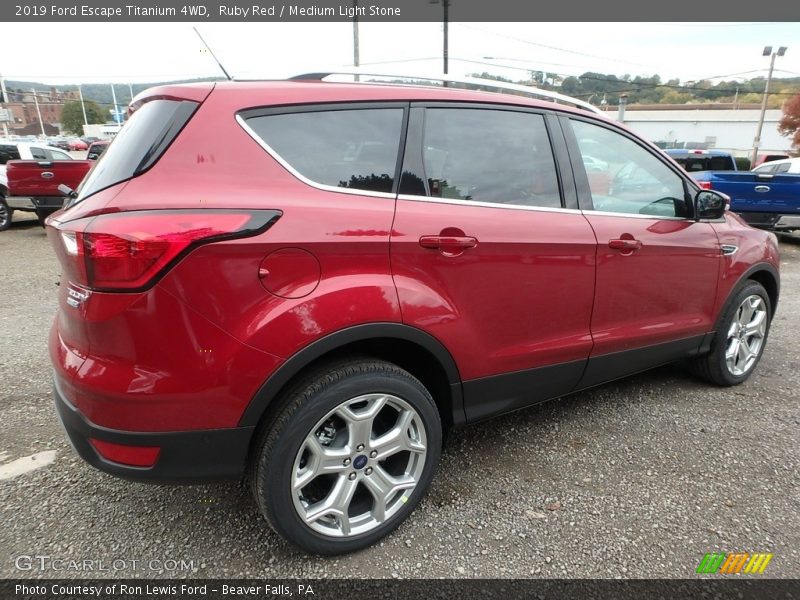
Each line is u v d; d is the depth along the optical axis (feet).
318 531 6.75
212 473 6.14
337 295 6.30
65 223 5.85
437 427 7.54
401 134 7.30
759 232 12.46
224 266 5.69
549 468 9.02
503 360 8.13
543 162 8.63
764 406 11.34
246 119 6.32
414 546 7.23
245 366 5.89
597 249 8.85
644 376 13.00
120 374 5.64
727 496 8.32
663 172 10.43
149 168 5.87
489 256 7.59
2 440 9.57
